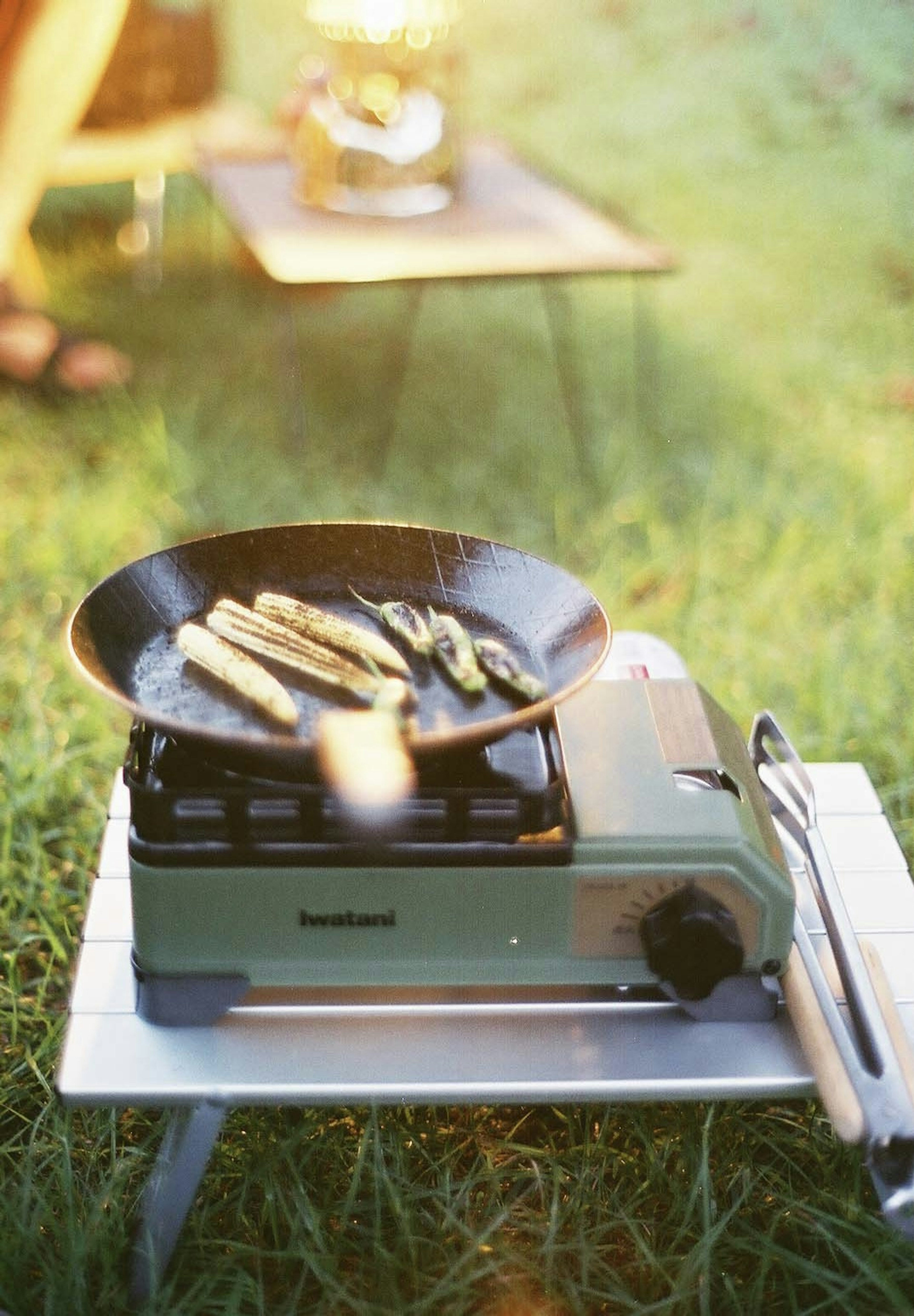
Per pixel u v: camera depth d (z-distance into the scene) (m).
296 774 1.35
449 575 1.61
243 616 1.49
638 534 3.33
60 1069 1.38
